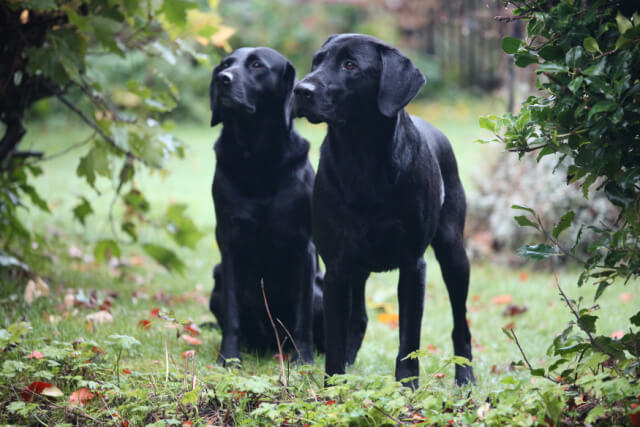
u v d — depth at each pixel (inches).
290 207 192.5
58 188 448.5
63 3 215.8
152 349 189.5
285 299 206.5
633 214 123.0
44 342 175.8
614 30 120.5
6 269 241.9
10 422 138.3
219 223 195.3
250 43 753.0
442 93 737.6
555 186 307.4
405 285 154.6
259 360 195.6
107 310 222.1
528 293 277.0
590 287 278.7
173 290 267.9
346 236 149.6
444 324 243.3
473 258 334.6
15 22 215.2
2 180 241.9
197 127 693.3
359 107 145.2
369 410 123.0
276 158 191.6
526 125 127.3
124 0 216.1
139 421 136.6
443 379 174.2
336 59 144.7
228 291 193.3
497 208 334.6
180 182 502.0
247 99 186.7
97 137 247.6
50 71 208.7
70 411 138.7
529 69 338.6
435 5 730.2
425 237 153.3
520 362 135.4
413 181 148.7
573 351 128.6
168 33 233.3
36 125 657.0
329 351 154.3
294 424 131.5
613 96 114.0
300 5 793.6
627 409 115.3
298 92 140.9
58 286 249.1
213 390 146.1
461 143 570.3
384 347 215.3
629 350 126.0
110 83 574.2
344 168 148.0
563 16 120.0
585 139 124.0
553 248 128.0
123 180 245.1
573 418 122.0
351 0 794.8
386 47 146.2
